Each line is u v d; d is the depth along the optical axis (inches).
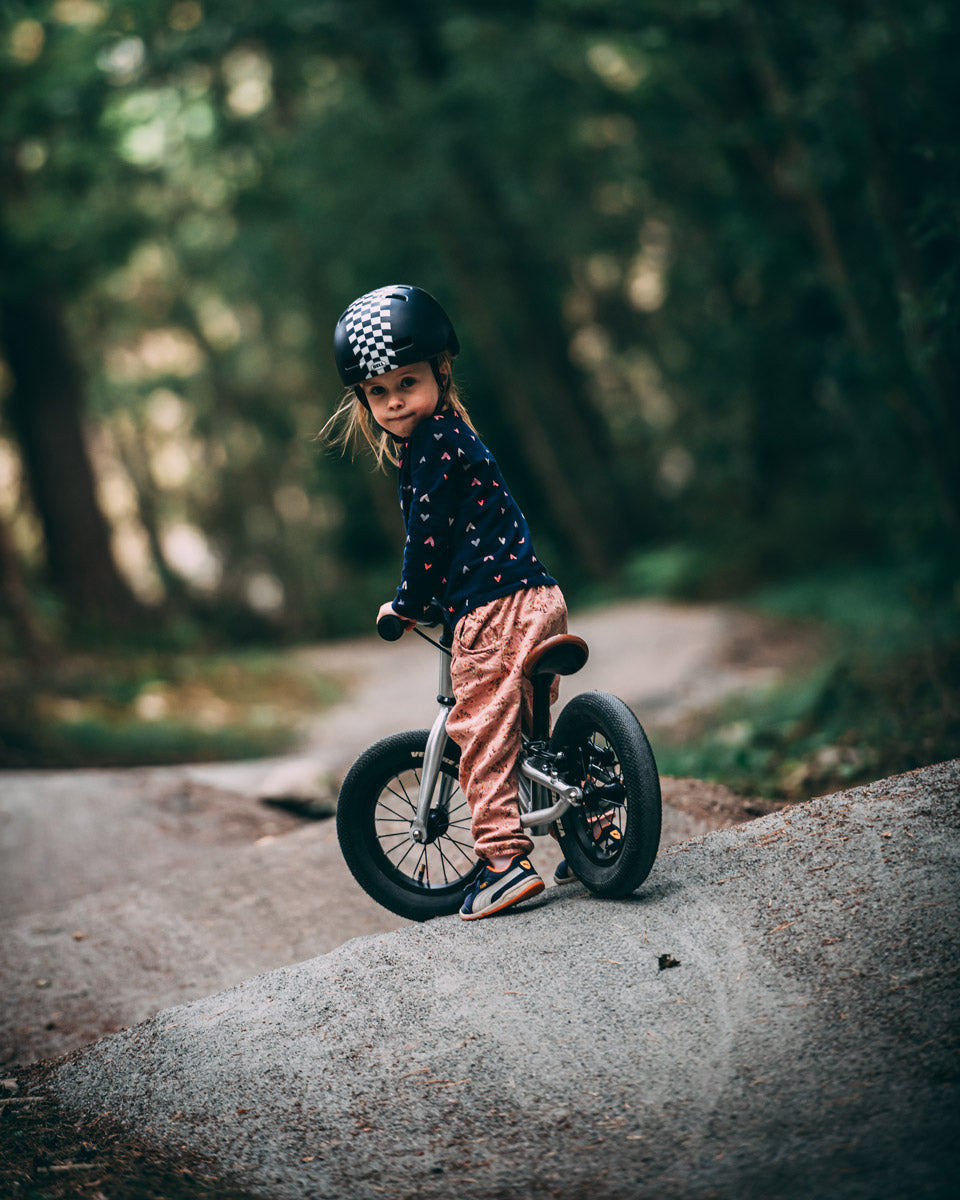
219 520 1601.9
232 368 1402.6
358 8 670.5
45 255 751.7
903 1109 94.8
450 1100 112.0
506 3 683.4
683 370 960.9
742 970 119.3
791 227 589.3
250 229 927.0
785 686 396.2
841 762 239.8
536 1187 98.1
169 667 625.9
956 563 408.5
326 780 318.0
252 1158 110.2
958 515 390.0
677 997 118.0
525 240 967.0
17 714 444.8
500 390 1000.9
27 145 666.8
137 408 1408.7
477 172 855.1
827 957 117.0
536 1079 112.0
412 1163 105.0
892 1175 87.6
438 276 959.6
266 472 1533.0
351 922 206.4
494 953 133.7
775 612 641.0
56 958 213.9
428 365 146.1
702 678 496.4
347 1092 116.5
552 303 1059.3
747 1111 100.3
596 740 155.3
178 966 203.6
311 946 201.3
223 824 297.0
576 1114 106.2
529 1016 121.0
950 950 111.9
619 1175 96.9
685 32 541.3
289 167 796.0
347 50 717.9
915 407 394.9
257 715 535.2
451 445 144.2
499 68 714.2
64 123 641.0
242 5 624.4
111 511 1608.0
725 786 219.9
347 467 1138.0
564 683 536.1
